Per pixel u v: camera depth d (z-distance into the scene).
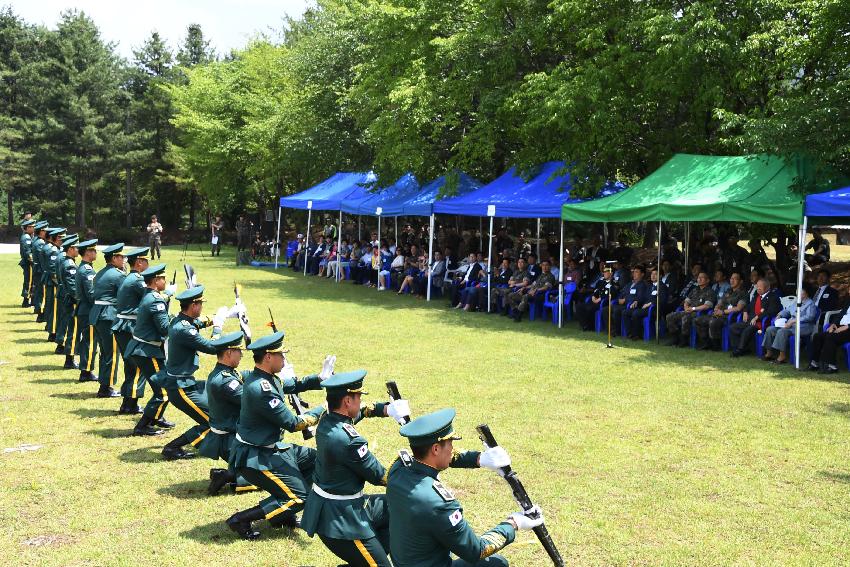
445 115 22.47
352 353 14.38
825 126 13.37
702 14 16.11
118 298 10.30
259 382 6.43
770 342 13.59
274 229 48.47
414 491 4.39
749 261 18.97
